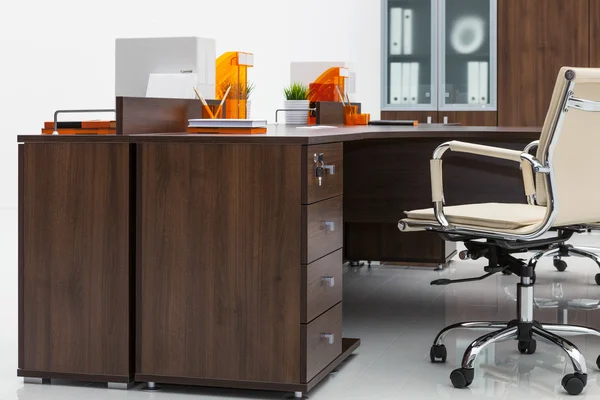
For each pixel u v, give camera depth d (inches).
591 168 122.9
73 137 122.7
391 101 301.4
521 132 157.4
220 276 118.5
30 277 125.6
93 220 122.5
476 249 132.9
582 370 120.6
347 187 178.5
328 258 125.3
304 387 116.0
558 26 287.1
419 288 210.4
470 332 161.5
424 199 174.1
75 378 124.4
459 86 296.4
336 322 130.6
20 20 393.1
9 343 155.6
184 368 120.6
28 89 396.2
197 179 118.6
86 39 396.2
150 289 121.3
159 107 136.1
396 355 144.3
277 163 115.6
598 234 298.2
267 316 117.0
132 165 121.6
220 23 420.2
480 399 118.7
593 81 116.5
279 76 419.8
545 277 224.2
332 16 418.3
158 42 170.6
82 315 123.8
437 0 295.3
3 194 400.2
